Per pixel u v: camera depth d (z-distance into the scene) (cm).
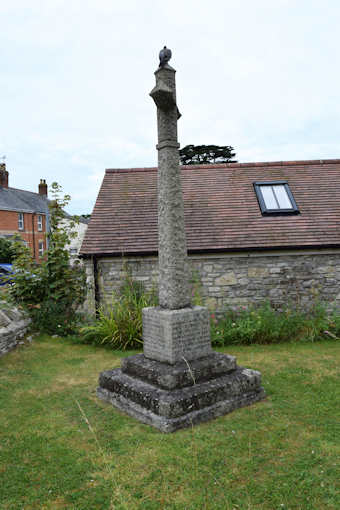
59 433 395
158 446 359
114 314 828
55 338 842
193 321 465
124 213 988
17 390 521
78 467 331
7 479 316
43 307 904
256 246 875
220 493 292
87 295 890
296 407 443
